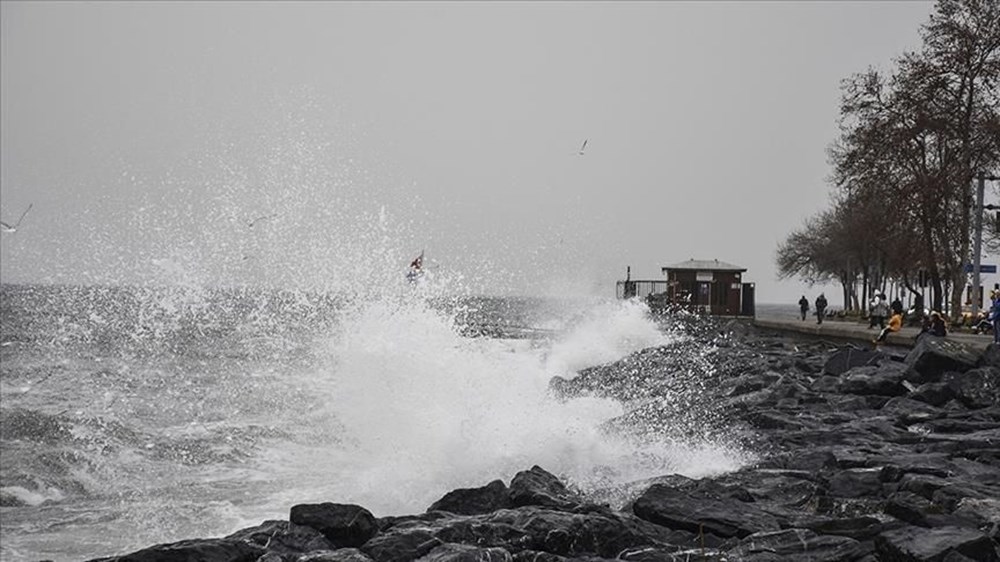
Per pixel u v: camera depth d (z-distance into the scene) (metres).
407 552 11.21
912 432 19.56
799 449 17.69
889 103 71.44
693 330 63.25
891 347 49.81
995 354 26.17
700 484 14.15
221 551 11.27
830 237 124.00
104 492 21.70
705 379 34.81
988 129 66.12
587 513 12.48
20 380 44.66
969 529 10.51
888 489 13.38
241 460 24.25
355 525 12.07
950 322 67.81
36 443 26.50
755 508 12.62
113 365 51.66
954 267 72.44
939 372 26.17
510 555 10.97
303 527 11.98
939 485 12.54
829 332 66.62
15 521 19.06
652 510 12.46
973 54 68.50
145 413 32.75
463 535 11.66
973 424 19.70
